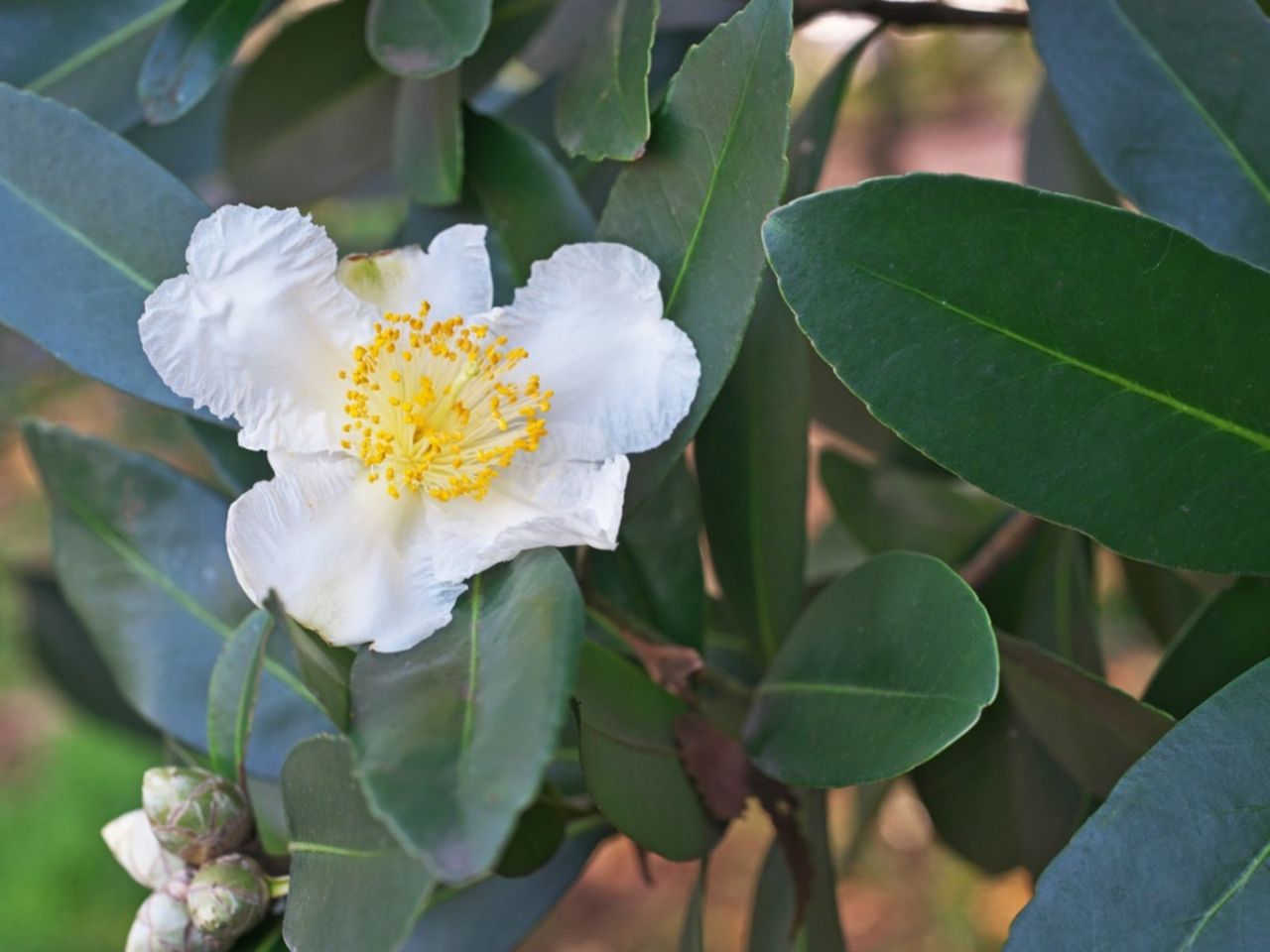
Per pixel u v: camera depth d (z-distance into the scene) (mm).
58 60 487
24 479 1384
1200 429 399
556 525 403
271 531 411
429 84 466
